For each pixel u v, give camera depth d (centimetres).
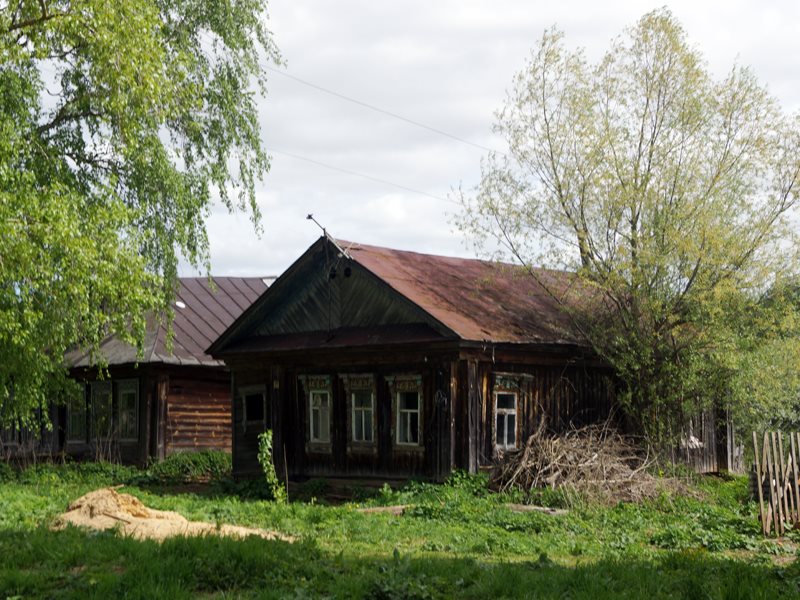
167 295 2473
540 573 1096
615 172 2417
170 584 960
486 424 2259
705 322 2303
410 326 2334
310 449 2542
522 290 2750
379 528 1602
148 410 3133
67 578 1015
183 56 2120
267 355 2636
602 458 2066
